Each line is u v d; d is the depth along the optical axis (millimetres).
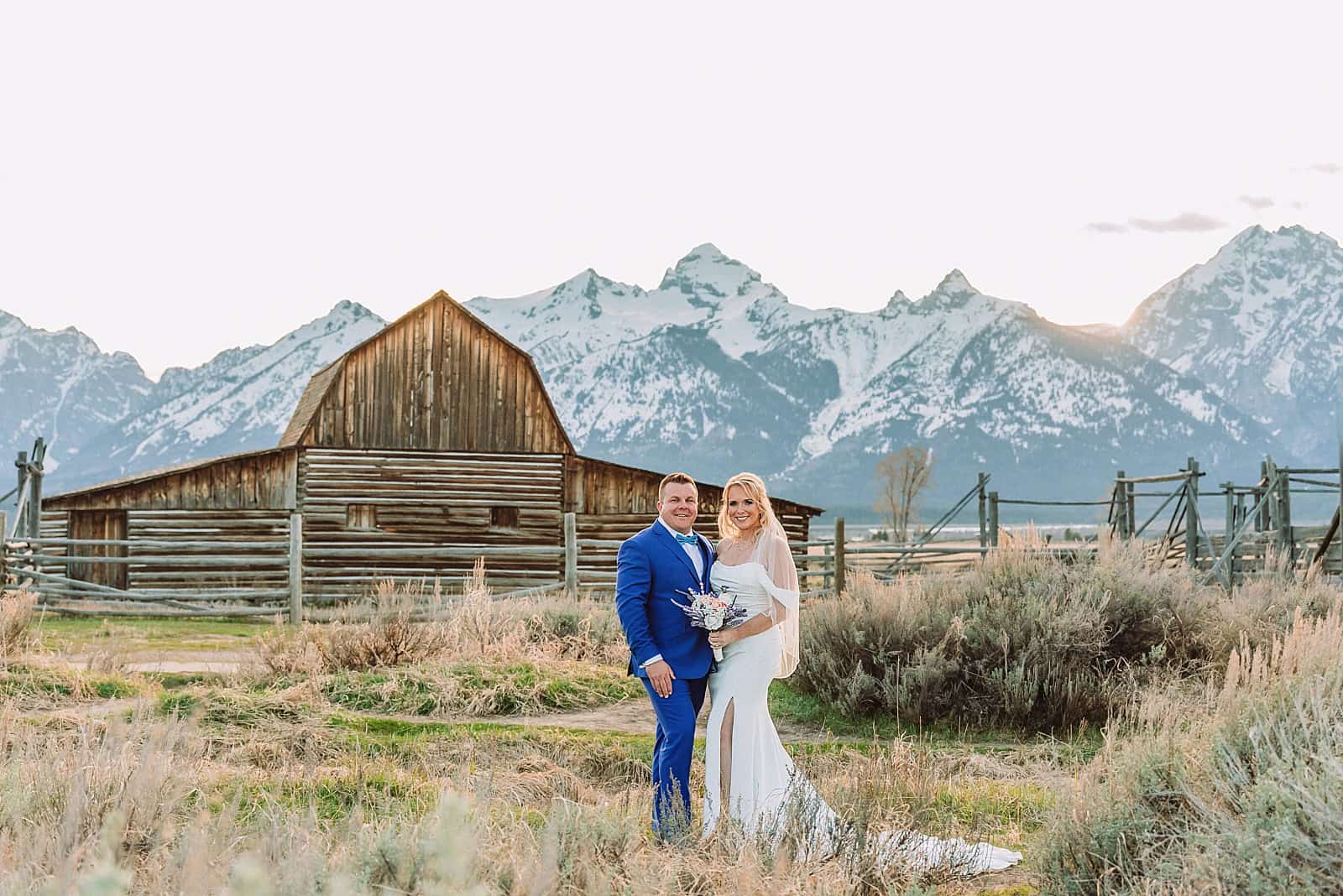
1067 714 10188
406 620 12992
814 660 11250
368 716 10117
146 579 28359
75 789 5238
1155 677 10273
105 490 28328
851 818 5609
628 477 31516
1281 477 23875
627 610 6391
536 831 5305
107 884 2967
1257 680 6031
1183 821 5090
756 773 6324
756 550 6598
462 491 30656
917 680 10602
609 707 11172
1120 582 11727
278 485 29641
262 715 9664
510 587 30234
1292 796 4387
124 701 10094
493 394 31047
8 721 7734
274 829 4605
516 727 9844
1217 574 22109
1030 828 6652
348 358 30328
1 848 4383
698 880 4902
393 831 4273
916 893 4738
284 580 29312
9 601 12938
